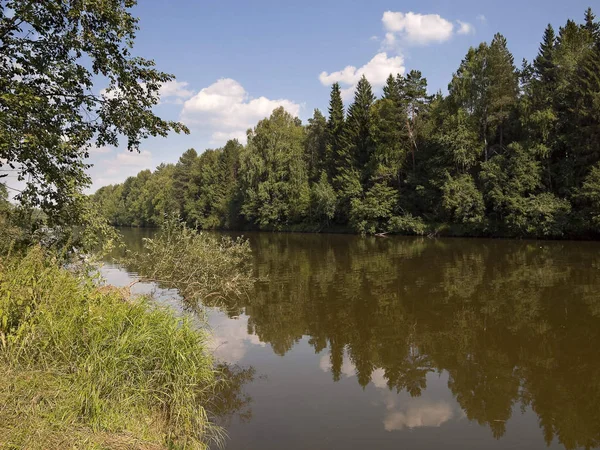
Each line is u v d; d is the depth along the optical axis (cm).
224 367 823
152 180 8719
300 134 6316
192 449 497
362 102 4894
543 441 568
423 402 683
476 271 1841
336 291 1523
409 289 1519
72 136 739
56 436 396
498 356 883
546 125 3256
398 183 4447
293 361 862
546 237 3159
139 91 823
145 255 1021
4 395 410
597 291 1383
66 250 719
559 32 4003
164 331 589
